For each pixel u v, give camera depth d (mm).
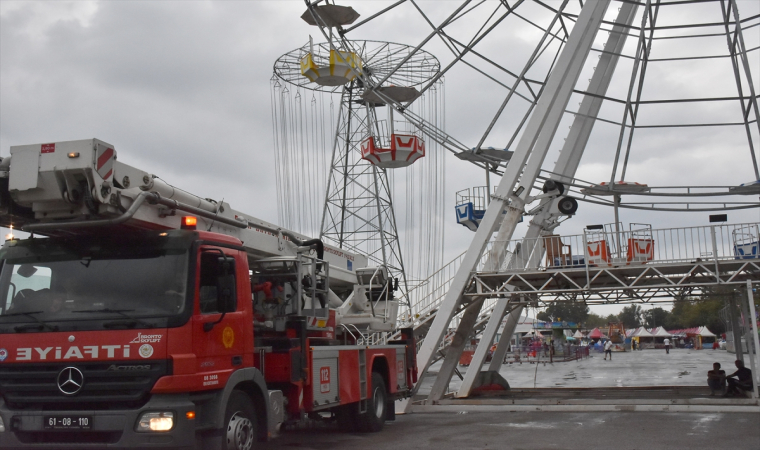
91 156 8445
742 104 23797
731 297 20000
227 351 9188
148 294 8523
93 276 8742
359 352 13531
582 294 20469
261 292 12133
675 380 28734
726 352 71312
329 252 16094
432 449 11336
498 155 22031
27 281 8906
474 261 18656
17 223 9391
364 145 27234
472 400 18844
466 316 19875
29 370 8484
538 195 20328
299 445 12008
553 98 19828
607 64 24375
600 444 11586
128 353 8250
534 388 23234
